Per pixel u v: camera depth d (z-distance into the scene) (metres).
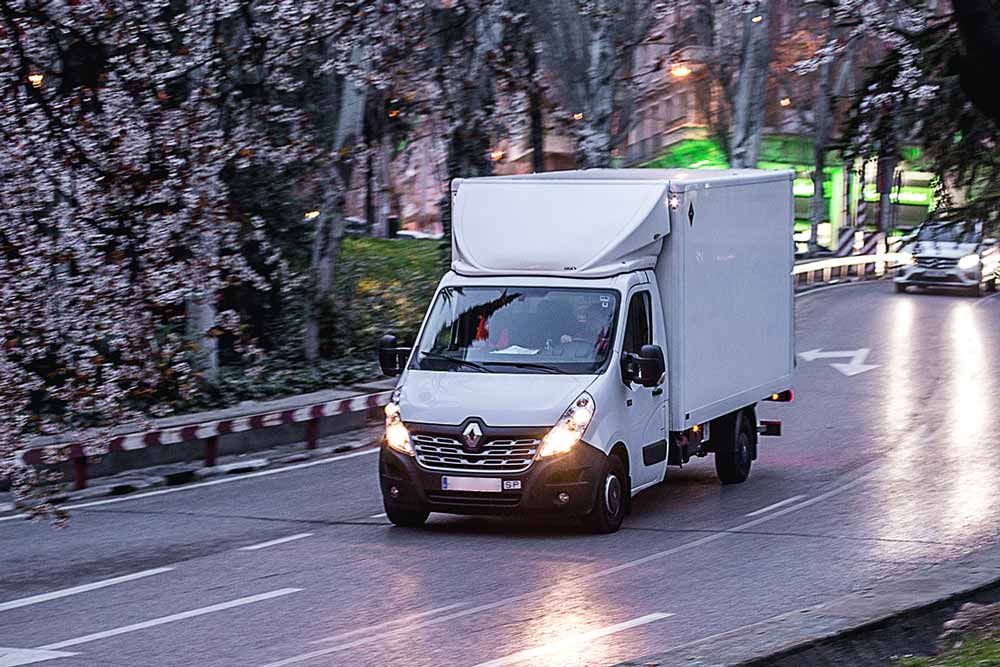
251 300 77.06
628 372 40.78
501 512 39.00
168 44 47.84
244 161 43.97
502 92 77.62
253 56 51.06
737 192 47.41
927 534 39.88
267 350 78.94
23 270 36.50
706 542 39.03
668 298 43.62
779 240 51.19
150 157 39.88
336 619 30.67
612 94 86.69
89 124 39.28
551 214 42.78
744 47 107.56
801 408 67.44
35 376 37.06
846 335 96.56
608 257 41.66
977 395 70.50
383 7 60.59
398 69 65.00
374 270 107.75
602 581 34.09
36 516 37.22
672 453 45.00
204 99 42.47
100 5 40.97
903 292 131.62
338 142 74.75
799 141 186.38
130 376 38.59
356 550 38.59
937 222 36.28
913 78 35.38
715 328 46.03
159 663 27.47
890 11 42.53
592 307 41.28
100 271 38.50
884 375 77.75
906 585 30.17
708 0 94.00
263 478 52.47
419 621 30.27
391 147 92.56
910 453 55.16
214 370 67.94
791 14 127.31
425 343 42.06
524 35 75.75
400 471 39.72
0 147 37.72
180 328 66.88
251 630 29.89
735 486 48.84
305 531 41.78
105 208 38.78
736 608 30.98
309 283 78.00
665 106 148.62
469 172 82.81
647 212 42.22
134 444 51.66
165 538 41.22
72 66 43.09
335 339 80.94
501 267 42.50
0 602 33.44
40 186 38.41
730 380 47.31
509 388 39.78
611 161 94.12
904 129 36.94
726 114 144.00
